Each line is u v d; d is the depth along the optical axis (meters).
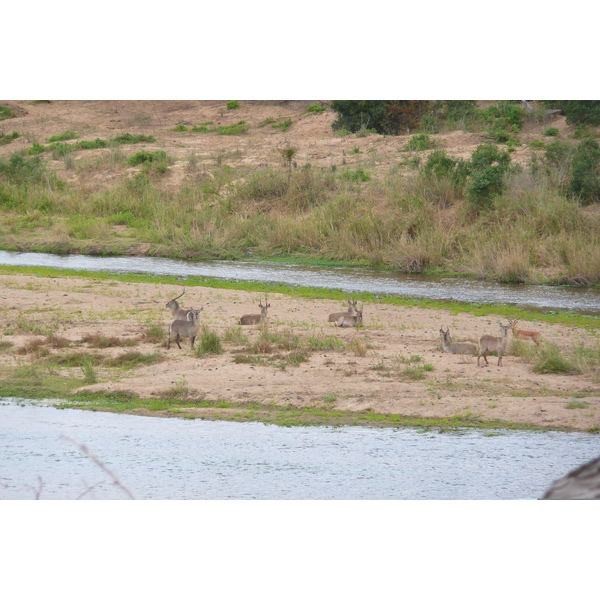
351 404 37.91
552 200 92.25
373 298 70.06
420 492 25.64
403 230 93.44
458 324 57.88
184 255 96.56
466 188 97.69
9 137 166.00
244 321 56.16
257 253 98.88
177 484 26.75
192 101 199.00
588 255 81.50
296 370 43.31
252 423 35.31
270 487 26.02
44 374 43.25
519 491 25.72
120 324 55.62
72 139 160.12
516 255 82.50
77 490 25.92
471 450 31.00
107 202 116.31
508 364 45.00
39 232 108.19
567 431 33.69
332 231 98.62
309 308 63.84
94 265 89.94
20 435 33.00
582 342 50.03
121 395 39.75
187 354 47.31
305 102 189.50
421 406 37.25
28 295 66.31
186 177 123.38
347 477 27.52
